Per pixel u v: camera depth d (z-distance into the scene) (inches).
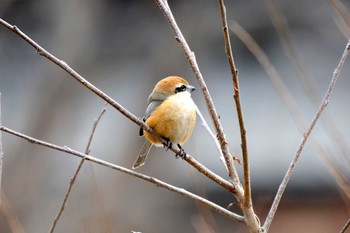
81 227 546.6
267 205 542.0
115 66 650.8
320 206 543.8
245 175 192.7
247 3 624.1
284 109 596.1
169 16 203.5
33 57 663.8
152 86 628.7
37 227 562.3
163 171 605.0
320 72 611.5
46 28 655.1
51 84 627.2
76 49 631.2
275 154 550.6
